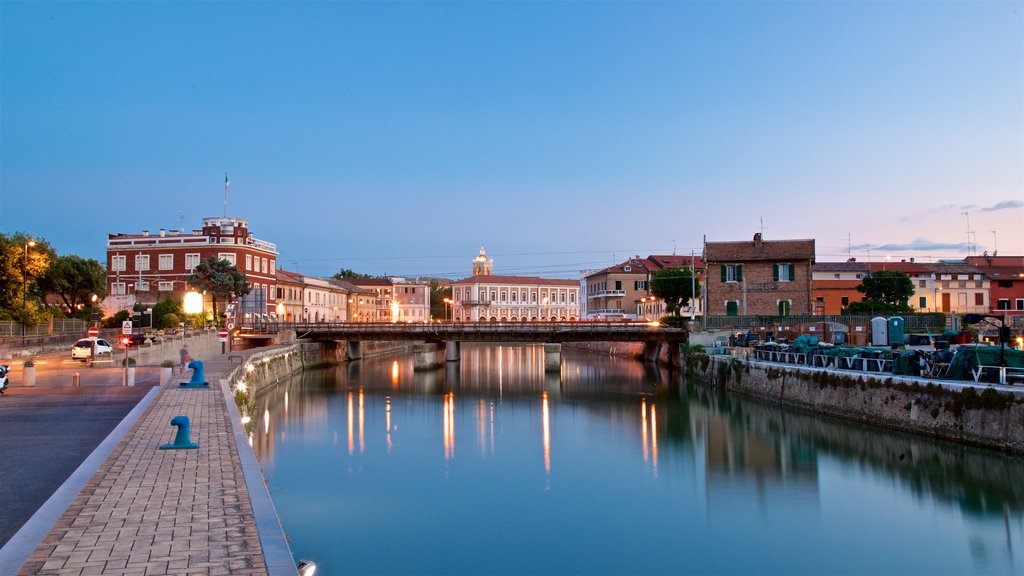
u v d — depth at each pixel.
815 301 98.50
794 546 22.78
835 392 41.03
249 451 18.69
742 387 53.53
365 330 84.00
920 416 34.03
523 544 22.83
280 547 10.87
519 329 77.81
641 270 128.38
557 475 31.47
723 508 26.59
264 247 109.31
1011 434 29.12
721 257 78.81
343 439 39.09
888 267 103.62
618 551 22.38
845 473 30.91
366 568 20.75
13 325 61.97
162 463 17.16
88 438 22.53
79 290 83.44
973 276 101.31
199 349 66.38
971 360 33.44
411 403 54.03
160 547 10.88
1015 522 24.50
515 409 50.97
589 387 64.44
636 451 36.34
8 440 22.20
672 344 78.44
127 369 37.44
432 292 179.88
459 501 27.38
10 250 64.81
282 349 71.75
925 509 25.98
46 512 12.79
